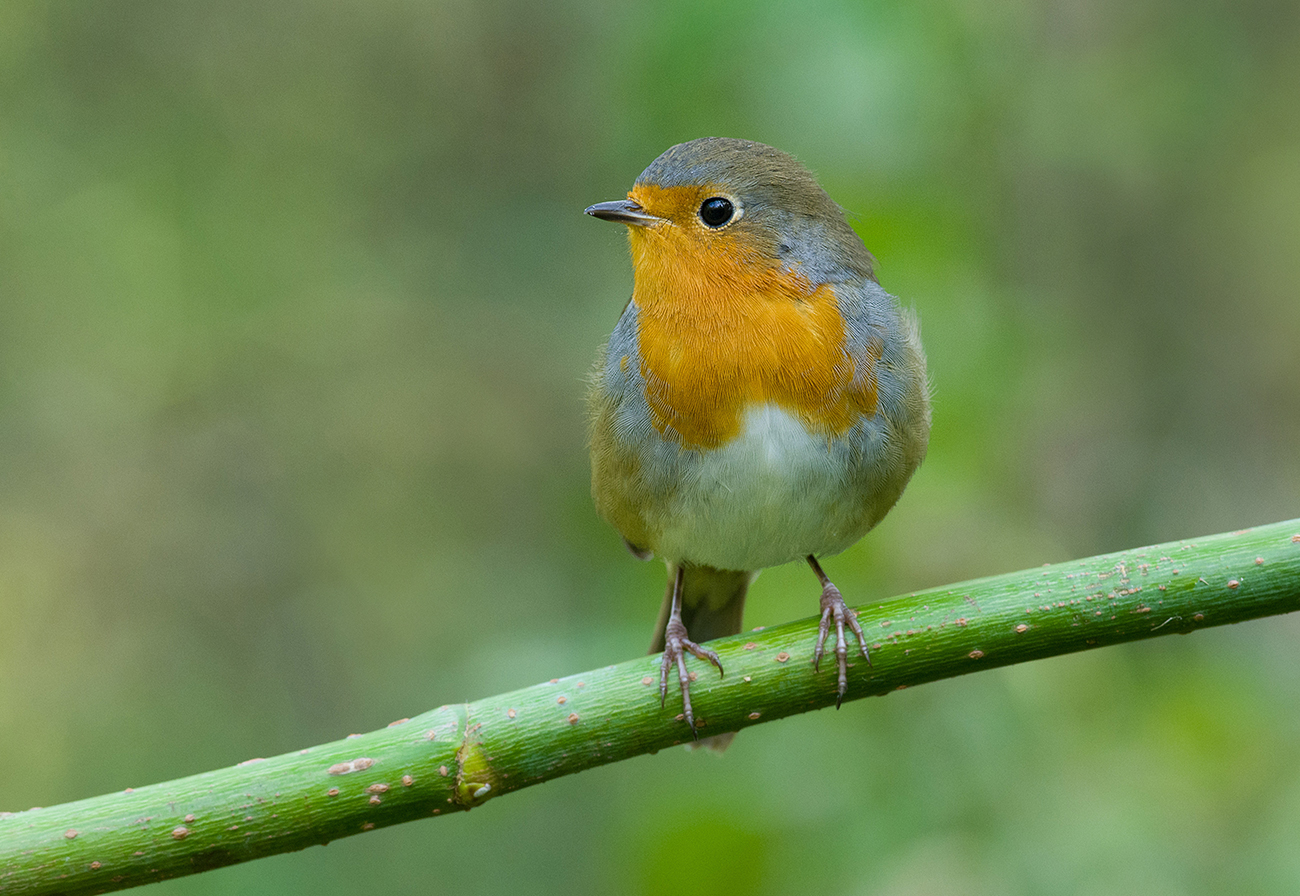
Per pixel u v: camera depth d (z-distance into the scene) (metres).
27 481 14.93
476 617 13.73
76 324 15.31
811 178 7.81
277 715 14.00
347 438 15.16
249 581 14.79
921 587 9.68
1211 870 8.81
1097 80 11.88
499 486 14.98
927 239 10.12
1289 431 12.98
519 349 15.04
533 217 15.16
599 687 6.04
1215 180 12.91
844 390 7.46
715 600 8.96
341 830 5.72
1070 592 6.01
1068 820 8.94
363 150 15.77
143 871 5.57
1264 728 9.54
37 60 15.45
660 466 7.66
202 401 15.37
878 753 9.38
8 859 5.47
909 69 10.10
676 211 7.45
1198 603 5.92
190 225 15.53
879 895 8.80
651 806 9.77
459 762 5.80
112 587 14.72
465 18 15.76
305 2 15.85
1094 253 12.82
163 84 15.66
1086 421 12.20
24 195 15.31
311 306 15.55
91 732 13.81
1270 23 12.75
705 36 10.37
